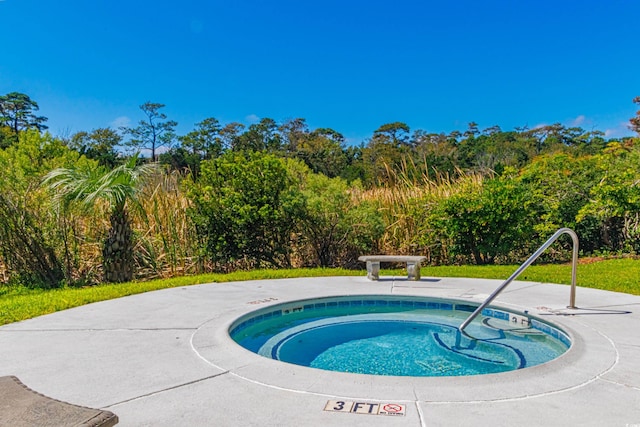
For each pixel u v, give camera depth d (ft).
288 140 193.06
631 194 33.22
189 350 11.87
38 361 11.06
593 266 29.53
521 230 33.45
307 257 35.88
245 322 16.10
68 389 9.25
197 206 32.12
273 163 32.48
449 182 39.60
